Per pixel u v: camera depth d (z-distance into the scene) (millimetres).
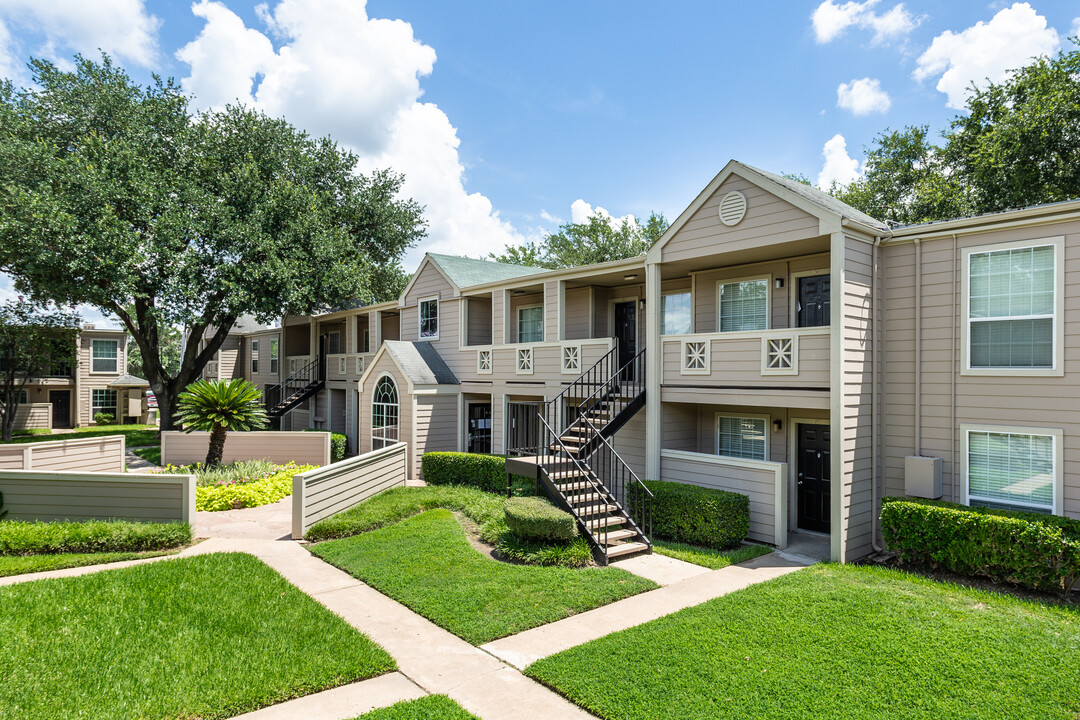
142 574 7715
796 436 11578
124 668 5172
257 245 19500
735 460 10398
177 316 18781
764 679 4980
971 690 4816
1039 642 5715
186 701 4648
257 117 21844
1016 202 20281
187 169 20469
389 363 17594
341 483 11234
